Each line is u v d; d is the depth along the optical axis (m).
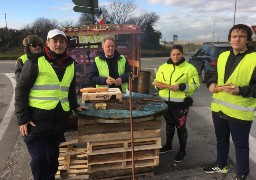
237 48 3.41
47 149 3.23
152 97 4.24
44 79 3.06
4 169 4.26
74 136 5.41
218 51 11.59
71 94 3.39
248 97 3.40
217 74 3.74
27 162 4.48
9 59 27.41
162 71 4.42
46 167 3.24
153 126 3.68
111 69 4.33
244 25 3.38
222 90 3.51
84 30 7.46
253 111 3.52
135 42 8.20
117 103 3.87
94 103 3.82
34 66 3.00
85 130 3.49
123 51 8.21
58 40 3.06
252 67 3.37
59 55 3.14
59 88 3.12
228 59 3.57
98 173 3.76
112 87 4.34
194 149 4.96
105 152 3.58
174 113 4.36
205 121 6.69
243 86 3.39
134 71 8.20
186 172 4.14
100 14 9.66
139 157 3.73
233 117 3.54
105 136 3.54
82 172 3.85
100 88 3.95
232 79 3.48
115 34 7.77
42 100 3.06
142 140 3.66
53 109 3.09
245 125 3.54
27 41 4.50
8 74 15.26
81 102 3.95
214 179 3.95
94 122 3.46
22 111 3.02
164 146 4.79
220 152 3.99
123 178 3.83
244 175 3.67
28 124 3.08
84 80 6.83
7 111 7.42
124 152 3.66
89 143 3.52
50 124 3.13
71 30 7.45
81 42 7.43
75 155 4.23
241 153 3.63
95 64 4.35
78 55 7.38
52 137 3.32
